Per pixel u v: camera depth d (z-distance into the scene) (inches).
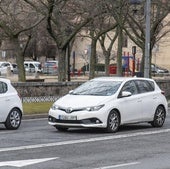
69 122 1136.8
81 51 7121.1
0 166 748.0
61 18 2513.5
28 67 5718.5
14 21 2573.8
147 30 2114.9
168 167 761.6
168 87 2667.3
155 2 2518.5
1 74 5167.3
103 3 2267.5
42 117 1616.6
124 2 2310.5
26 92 2186.3
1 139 1057.5
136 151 917.2
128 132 1207.6
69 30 2529.5
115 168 746.8
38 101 2055.9
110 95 1190.3
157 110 1332.4
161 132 1223.5
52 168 737.6
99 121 1141.7
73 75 4938.5
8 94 1249.4
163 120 1357.0
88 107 1132.5
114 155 866.8
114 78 1282.0
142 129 1282.0
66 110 1138.0
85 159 820.0
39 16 2687.0
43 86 2250.2
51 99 2145.7
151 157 853.2
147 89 1315.2
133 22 2918.3
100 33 3132.4
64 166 754.8
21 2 2554.1
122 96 1211.2
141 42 2847.0
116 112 1189.1
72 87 2361.0
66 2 2418.8
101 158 832.9
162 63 6771.7
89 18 2377.0
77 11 2471.7
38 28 3102.9
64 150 913.5
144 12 2325.3
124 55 6328.7
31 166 751.1
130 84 1262.3
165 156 866.1
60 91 2315.5
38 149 921.5
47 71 5580.7
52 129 1258.0
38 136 1112.2
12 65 5625.0
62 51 2506.2
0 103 1214.9
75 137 1097.4
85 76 5012.3
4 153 872.3
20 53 2637.8
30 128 1284.4
